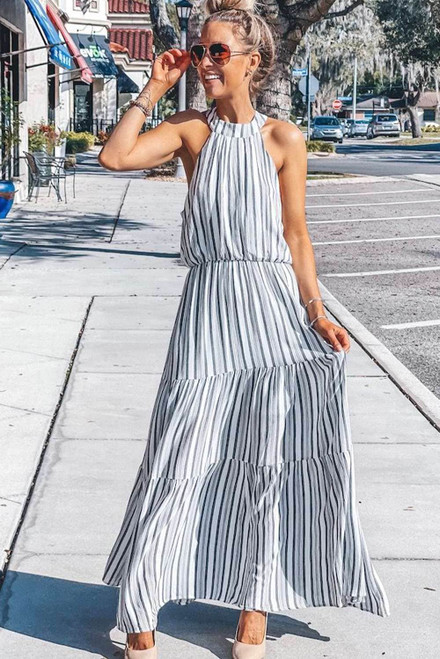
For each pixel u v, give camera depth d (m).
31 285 10.19
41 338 7.93
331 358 3.15
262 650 3.31
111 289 10.05
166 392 3.22
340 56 74.19
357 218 17.94
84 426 5.75
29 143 20.84
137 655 3.21
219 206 3.13
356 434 5.75
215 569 3.27
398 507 4.66
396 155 40.03
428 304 10.13
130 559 3.15
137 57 47.81
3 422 5.80
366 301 10.29
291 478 3.22
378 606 3.25
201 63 3.11
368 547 4.22
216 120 3.19
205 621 3.58
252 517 3.24
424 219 17.73
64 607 3.65
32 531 4.29
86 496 4.69
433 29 54.94
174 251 12.66
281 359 3.16
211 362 3.17
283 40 18.88
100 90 41.50
